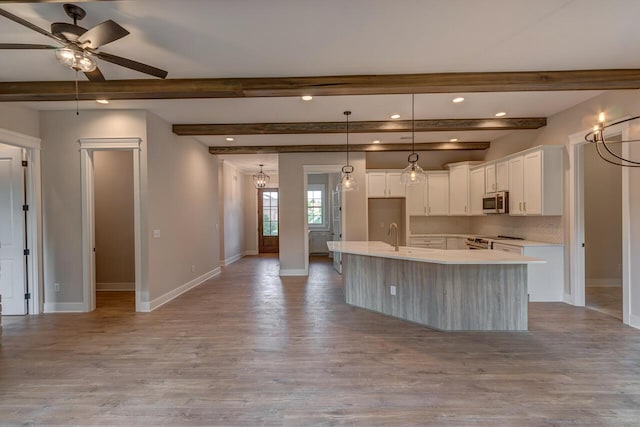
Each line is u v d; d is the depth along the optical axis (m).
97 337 3.56
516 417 2.13
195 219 6.15
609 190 5.67
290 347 3.25
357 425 2.07
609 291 5.35
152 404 2.31
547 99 4.27
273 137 6.09
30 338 3.55
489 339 3.42
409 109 4.61
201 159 6.47
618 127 3.85
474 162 6.79
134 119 4.48
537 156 4.81
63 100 3.76
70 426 2.09
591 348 3.17
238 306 4.71
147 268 4.51
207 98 3.85
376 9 2.34
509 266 3.66
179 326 3.88
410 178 4.21
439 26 2.57
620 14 2.41
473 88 3.48
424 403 2.29
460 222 7.58
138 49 2.89
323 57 3.06
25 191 4.43
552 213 4.76
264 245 11.18
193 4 2.24
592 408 2.22
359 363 2.90
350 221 7.00
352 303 4.72
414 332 3.63
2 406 2.30
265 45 2.84
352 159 6.99
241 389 2.49
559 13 2.40
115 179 5.89
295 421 2.12
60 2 2.12
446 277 3.64
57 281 4.52
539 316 4.12
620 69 3.34
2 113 4.01
